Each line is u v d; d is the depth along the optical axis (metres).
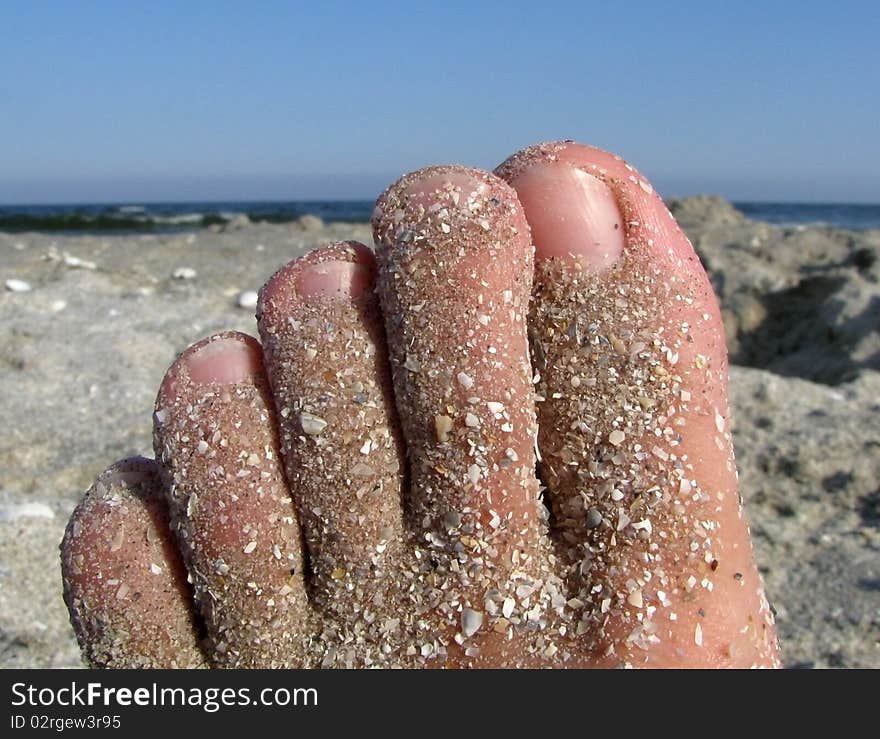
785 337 0.43
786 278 0.47
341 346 0.11
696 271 0.11
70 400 0.31
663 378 0.11
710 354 0.11
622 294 0.11
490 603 0.10
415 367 0.10
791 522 0.23
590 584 0.11
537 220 0.11
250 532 0.10
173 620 0.11
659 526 0.11
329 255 0.11
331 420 0.10
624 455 0.11
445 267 0.10
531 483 0.11
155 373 0.33
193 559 0.11
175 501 0.11
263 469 0.11
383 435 0.11
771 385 0.31
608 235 0.11
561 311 0.11
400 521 0.11
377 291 0.11
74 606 0.11
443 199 0.10
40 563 0.21
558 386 0.11
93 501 0.11
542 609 0.11
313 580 0.11
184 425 0.11
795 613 0.19
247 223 1.03
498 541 0.10
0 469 0.26
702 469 0.11
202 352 0.11
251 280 0.55
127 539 0.11
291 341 0.11
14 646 0.18
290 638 0.11
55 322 0.39
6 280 0.49
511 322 0.10
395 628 0.11
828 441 0.27
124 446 0.27
